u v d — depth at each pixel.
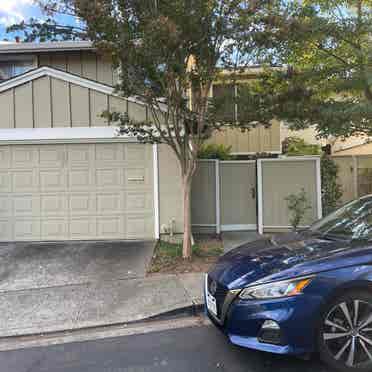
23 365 3.32
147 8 5.26
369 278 2.92
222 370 3.04
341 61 7.38
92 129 7.83
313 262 3.05
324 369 2.99
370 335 2.94
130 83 5.79
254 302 2.94
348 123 6.59
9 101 7.82
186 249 6.37
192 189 8.73
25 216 7.96
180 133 6.84
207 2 5.23
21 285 5.48
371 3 6.98
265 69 6.95
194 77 5.83
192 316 4.39
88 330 4.08
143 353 3.43
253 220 8.94
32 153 7.93
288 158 8.58
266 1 5.45
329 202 8.65
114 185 7.98
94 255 6.86
